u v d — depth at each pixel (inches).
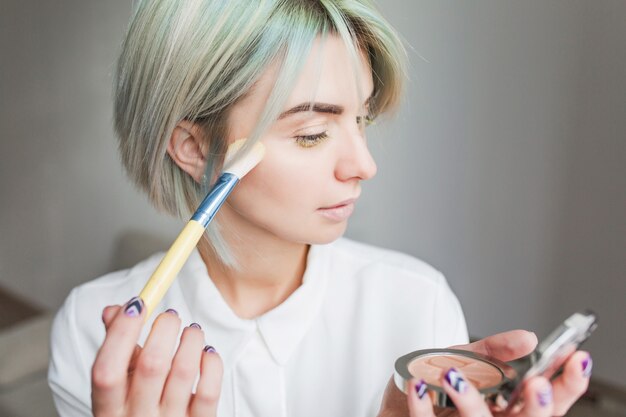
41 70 89.1
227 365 34.4
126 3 74.0
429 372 23.4
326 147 28.0
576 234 50.5
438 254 58.3
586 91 47.5
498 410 21.8
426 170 56.9
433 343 35.2
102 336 37.3
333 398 34.9
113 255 81.4
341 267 36.8
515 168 52.2
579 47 47.1
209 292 34.5
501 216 53.9
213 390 24.3
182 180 32.3
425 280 36.4
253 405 34.2
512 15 49.5
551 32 48.1
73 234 93.3
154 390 23.4
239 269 33.5
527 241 53.1
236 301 35.2
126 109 31.7
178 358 23.7
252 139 27.0
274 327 34.1
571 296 51.8
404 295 36.3
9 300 106.4
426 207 57.8
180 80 28.5
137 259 78.0
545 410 20.3
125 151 33.1
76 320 38.1
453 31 52.5
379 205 60.8
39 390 69.9
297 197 28.4
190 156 30.6
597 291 50.4
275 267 33.6
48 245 98.3
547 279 52.8
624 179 47.1
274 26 26.6
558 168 50.1
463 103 53.4
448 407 21.5
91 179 87.3
